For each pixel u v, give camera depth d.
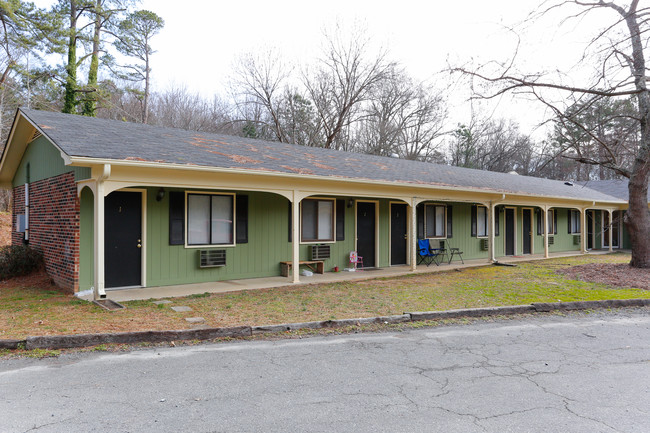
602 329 6.79
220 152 10.05
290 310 7.53
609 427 3.43
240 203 11.02
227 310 7.44
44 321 6.35
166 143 9.62
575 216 22.50
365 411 3.68
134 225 9.47
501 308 7.82
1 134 21.73
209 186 8.95
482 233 17.70
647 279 11.17
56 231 9.56
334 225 12.94
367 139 33.38
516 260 16.88
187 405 3.76
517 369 4.82
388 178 12.30
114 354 5.22
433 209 15.86
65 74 23.97
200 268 10.36
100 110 31.66
